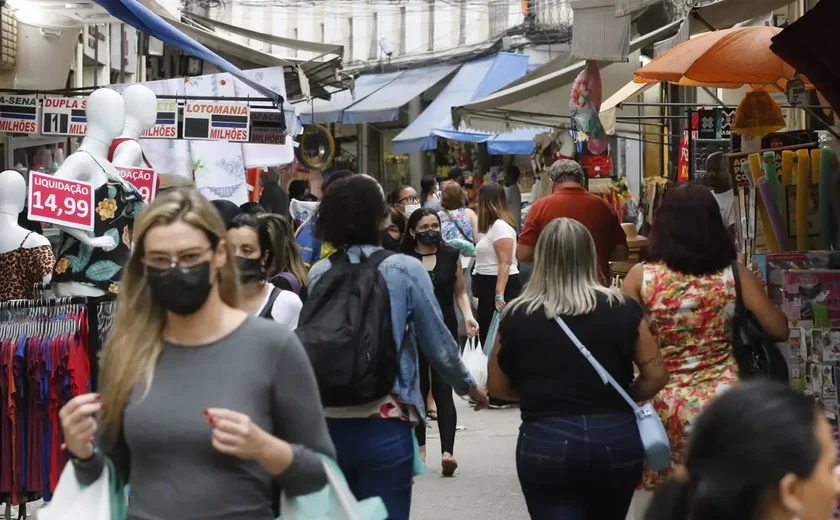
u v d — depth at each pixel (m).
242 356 6.36
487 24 73.00
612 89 27.55
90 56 33.56
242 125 19.64
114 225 13.06
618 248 17.64
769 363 10.38
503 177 55.91
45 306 12.11
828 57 11.75
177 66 43.31
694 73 17.16
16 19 22.44
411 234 17.08
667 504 4.61
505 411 23.16
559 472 9.19
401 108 64.69
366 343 8.98
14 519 13.99
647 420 9.29
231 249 6.80
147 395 6.31
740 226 16.55
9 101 18.83
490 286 22.02
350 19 78.44
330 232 9.56
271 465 6.13
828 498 4.29
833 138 14.77
